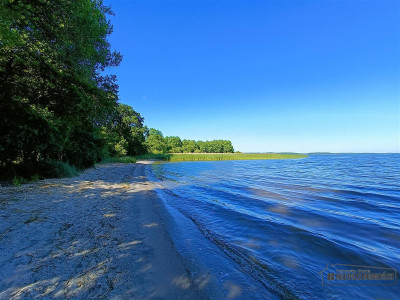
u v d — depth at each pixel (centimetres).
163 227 462
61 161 1173
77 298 206
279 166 3206
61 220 437
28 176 867
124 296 217
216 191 1034
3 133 694
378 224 549
